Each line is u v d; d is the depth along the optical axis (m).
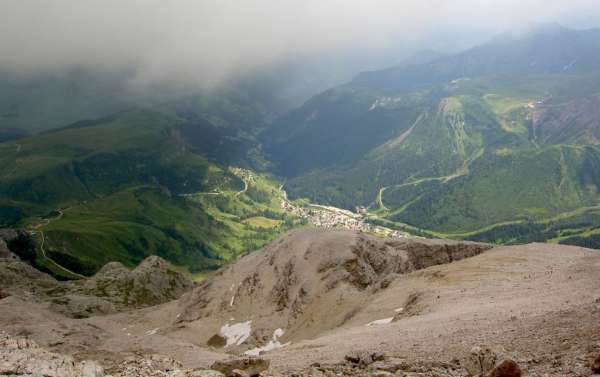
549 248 128.25
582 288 67.94
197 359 71.69
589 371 25.19
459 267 115.25
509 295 73.38
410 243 178.00
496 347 35.59
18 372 27.36
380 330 64.75
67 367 29.09
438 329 53.66
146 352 81.25
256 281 178.12
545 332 38.72
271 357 55.16
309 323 138.75
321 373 35.72
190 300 195.25
